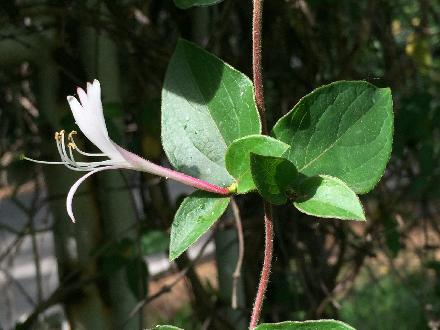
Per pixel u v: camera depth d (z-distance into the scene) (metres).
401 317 0.70
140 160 0.22
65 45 0.38
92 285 0.41
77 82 0.38
